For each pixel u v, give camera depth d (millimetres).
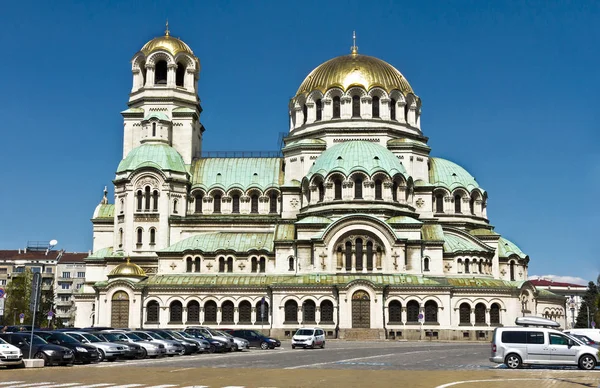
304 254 114375
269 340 85750
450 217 127688
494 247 124875
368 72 132625
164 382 42750
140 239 122875
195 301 112875
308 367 55688
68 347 58688
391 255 111875
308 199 121812
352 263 112438
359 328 107062
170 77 134500
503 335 55969
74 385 40562
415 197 125562
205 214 127625
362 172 117188
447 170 131250
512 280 126062
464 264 117500
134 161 125250
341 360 64125
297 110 135500
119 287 112688
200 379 44719
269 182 130000
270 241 120125
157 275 117375
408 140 129250
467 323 110438
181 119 133375
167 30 139250
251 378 45500
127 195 123875
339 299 107750
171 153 127438
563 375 48688
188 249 117625
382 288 107375
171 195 124625
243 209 128500
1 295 62125
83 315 124938
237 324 111312
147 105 133625
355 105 131500
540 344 54969
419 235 114188
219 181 129750
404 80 136625
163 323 112000
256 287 111938
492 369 54250
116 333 69125
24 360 53844
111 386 40031
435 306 108812
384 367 56062
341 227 112750
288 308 109938
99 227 131375
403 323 108188
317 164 122250
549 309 126250
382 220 112500
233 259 117312
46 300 175750
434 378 45750
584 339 65812
